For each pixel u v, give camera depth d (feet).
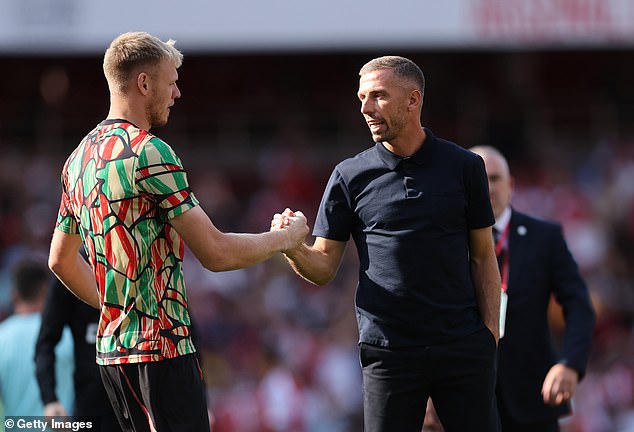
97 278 43.06
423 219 47.24
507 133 190.29
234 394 123.34
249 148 185.78
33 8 142.00
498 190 59.88
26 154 179.63
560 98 192.03
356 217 49.26
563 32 147.74
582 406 124.16
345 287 146.10
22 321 67.77
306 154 183.42
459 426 47.93
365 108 47.39
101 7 144.46
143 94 43.52
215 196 173.17
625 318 150.71
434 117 191.42
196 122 186.50
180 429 42.39
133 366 42.37
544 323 59.47
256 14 150.41
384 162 48.26
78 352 58.70
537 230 60.54
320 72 188.55
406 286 47.29
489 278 49.14
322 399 122.93
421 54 191.42
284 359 127.13
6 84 182.50
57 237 45.73
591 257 160.76
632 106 192.54
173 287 42.93
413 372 47.52
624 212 169.37
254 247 44.37
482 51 186.91
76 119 183.93
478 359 47.78
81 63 183.83
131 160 42.01
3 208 165.58
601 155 184.65
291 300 144.46
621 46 154.51
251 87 188.24
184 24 148.56
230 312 143.02
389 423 47.73
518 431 58.08
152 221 42.45
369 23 150.41
